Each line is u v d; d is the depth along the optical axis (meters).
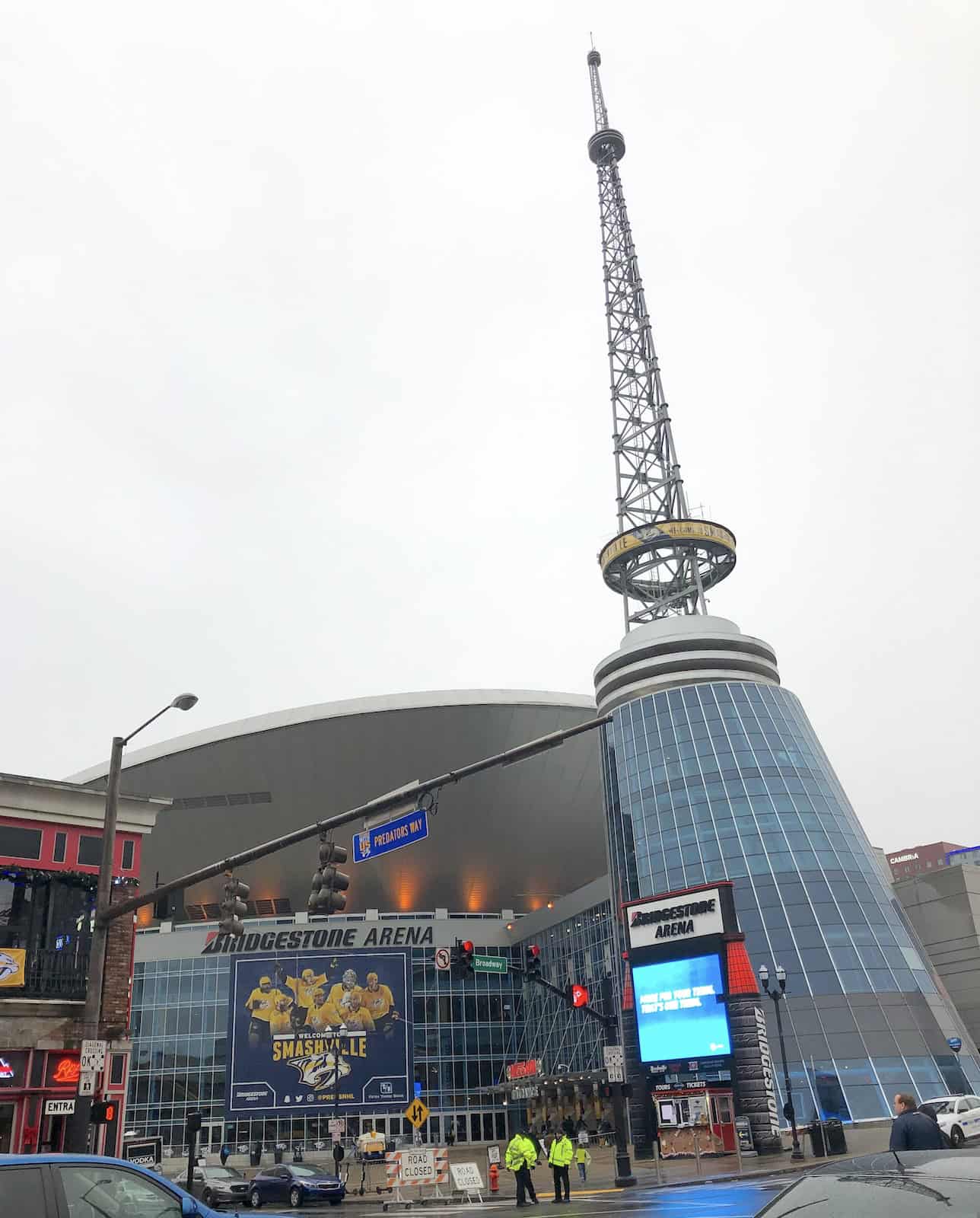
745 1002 44.75
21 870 30.44
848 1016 55.94
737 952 45.75
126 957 32.06
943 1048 55.53
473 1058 88.88
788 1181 30.08
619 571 93.12
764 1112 42.94
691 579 92.50
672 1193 28.69
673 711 78.94
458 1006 90.44
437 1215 25.92
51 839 31.55
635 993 48.41
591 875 114.75
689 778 73.12
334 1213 29.25
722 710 77.88
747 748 74.50
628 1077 58.22
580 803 107.06
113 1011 31.16
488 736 102.31
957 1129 33.19
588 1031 80.44
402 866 109.75
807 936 60.59
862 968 58.84
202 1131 80.50
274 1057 71.75
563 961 86.75
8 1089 28.55
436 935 92.50
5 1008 29.02
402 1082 72.44
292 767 103.06
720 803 70.56
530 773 104.44
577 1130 60.44
